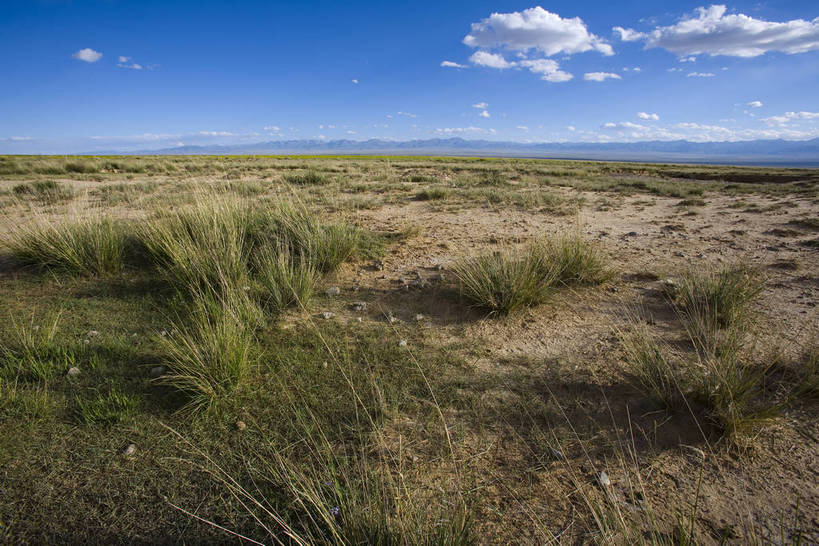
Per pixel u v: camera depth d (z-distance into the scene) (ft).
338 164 93.35
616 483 7.05
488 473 7.29
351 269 17.95
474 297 14.03
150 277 16.38
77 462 7.39
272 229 19.60
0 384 9.17
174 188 39.14
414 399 9.23
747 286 14.08
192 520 6.40
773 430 8.17
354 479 7.02
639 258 19.39
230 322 10.78
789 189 50.80
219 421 8.47
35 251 17.24
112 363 10.32
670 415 8.59
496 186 51.55
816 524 6.25
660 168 116.88
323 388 9.52
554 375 10.12
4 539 6.03
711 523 6.32
